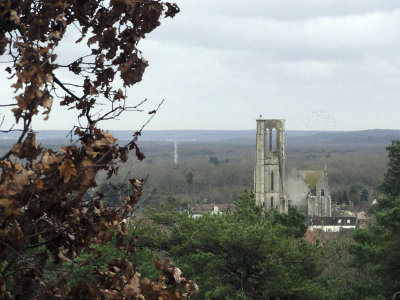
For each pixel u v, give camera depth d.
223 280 42.41
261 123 160.88
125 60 9.23
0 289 7.81
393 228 40.09
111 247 30.41
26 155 7.94
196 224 45.25
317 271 44.91
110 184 9.51
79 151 8.86
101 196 9.46
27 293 8.85
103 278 9.59
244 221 49.31
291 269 41.94
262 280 41.44
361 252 42.19
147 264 32.56
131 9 9.02
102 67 9.36
